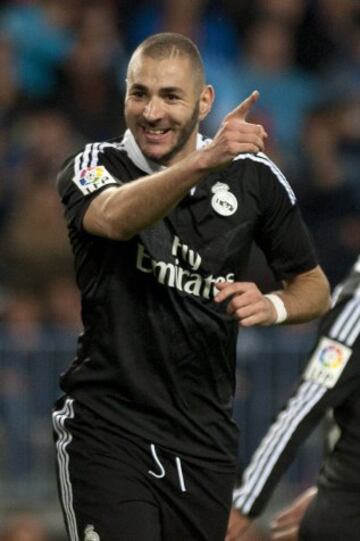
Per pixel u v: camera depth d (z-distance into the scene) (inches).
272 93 1588.3
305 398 781.9
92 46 1536.7
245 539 1184.8
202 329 671.8
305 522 791.7
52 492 1196.5
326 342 783.1
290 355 1217.4
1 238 1350.9
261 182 684.7
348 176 1519.4
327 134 1549.0
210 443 683.4
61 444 682.2
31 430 1191.6
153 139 655.1
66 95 1508.4
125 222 626.5
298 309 698.8
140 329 667.4
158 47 654.5
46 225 1302.9
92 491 666.2
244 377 1213.1
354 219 1491.1
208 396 682.8
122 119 1493.6
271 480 781.3
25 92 1503.4
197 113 662.5
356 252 1454.2
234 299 646.5
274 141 1547.7
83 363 679.7
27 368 1190.3
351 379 775.1
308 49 1640.0
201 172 604.7
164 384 673.0
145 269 665.6
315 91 1609.3
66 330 1209.4
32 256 1280.8
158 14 1595.7
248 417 1210.6
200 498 683.4
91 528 663.8
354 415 778.2
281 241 698.8
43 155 1417.3
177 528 682.8
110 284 666.2
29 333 1196.5
